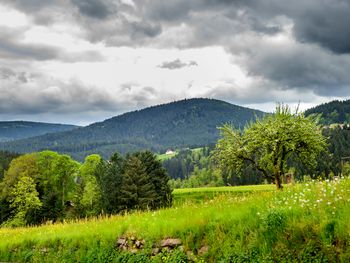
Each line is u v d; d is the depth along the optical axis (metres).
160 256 15.16
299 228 12.12
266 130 33.91
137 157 80.56
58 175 83.81
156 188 76.25
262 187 81.69
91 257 17.48
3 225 75.94
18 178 81.88
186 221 16.06
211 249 13.83
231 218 14.76
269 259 11.83
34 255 20.67
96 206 76.06
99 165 81.19
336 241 11.18
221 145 37.50
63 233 21.62
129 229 17.86
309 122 34.62
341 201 12.75
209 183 160.12
